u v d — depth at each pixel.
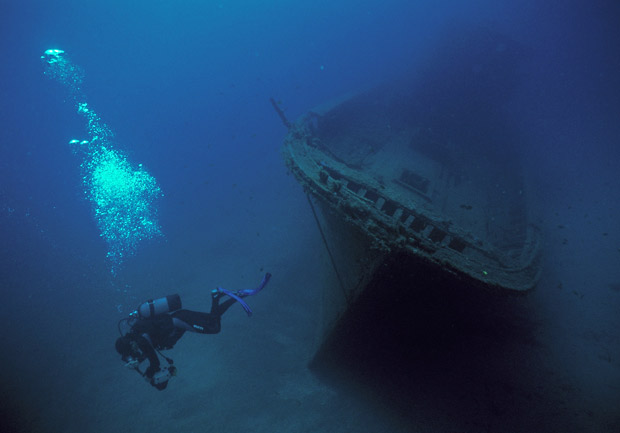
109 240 12.34
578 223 10.03
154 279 9.93
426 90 11.66
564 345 5.87
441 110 11.49
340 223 5.00
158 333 2.77
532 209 6.86
